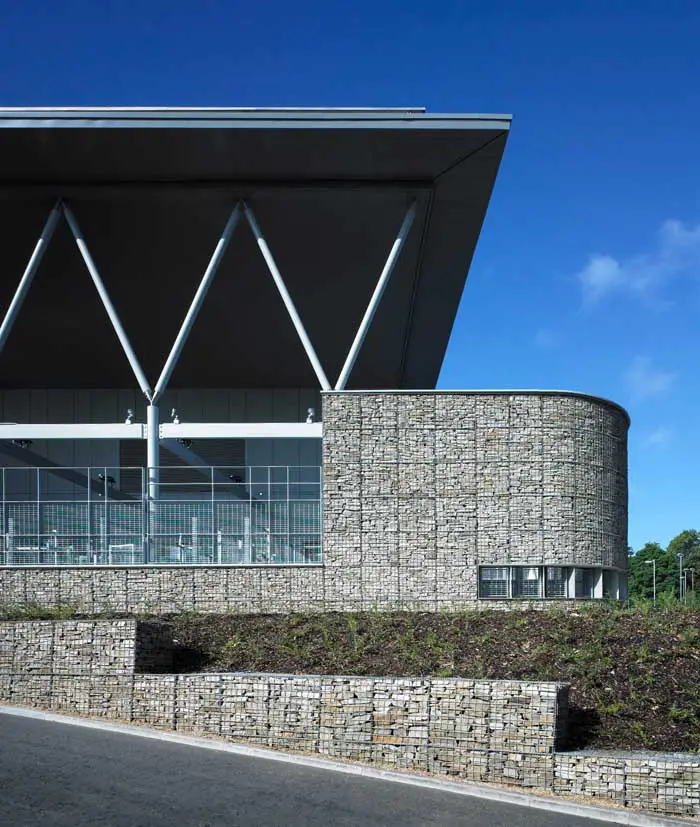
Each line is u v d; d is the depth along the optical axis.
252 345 38.34
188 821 10.90
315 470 41.25
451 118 25.19
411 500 22.66
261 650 17.86
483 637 17.67
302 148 25.95
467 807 12.14
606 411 24.41
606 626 17.78
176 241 30.41
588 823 11.78
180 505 22.91
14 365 39.47
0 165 26.53
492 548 22.61
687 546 140.75
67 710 16.41
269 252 27.59
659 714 14.62
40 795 11.48
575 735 14.14
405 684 14.05
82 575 22.11
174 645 18.08
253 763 13.68
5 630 17.05
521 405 23.11
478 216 29.25
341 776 13.28
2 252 30.78
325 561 22.31
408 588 22.34
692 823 12.02
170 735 14.98
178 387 42.34
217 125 25.03
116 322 27.23
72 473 29.39
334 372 41.88
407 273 33.00
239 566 22.14
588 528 23.41
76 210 28.62
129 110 24.98
